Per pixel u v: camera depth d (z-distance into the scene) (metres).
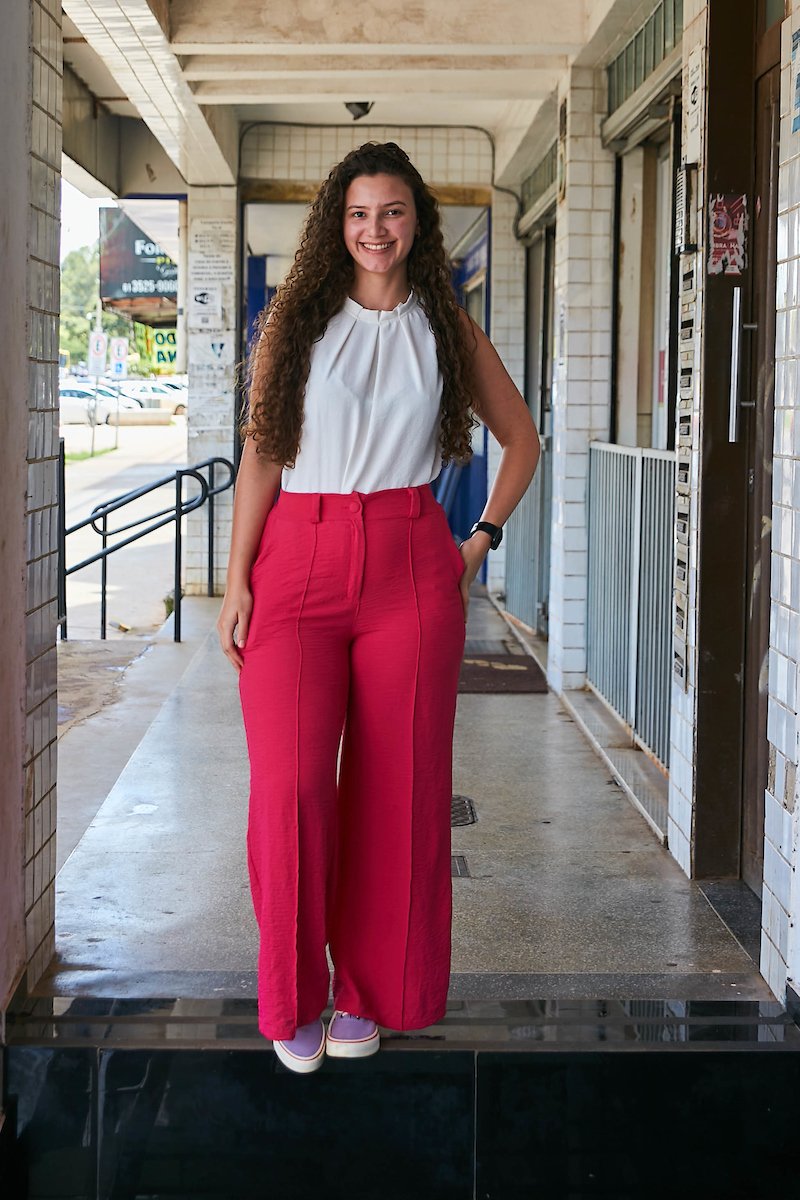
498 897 3.65
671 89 4.77
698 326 3.67
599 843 4.13
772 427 3.46
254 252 13.86
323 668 2.34
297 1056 2.48
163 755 5.19
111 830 4.27
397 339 2.35
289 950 2.36
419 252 2.39
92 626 9.15
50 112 2.93
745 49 3.55
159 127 7.38
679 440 3.89
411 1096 2.58
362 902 2.47
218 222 9.16
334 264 2.34
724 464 3.66
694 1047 2.60
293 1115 2.58
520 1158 2.59
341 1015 2.55
